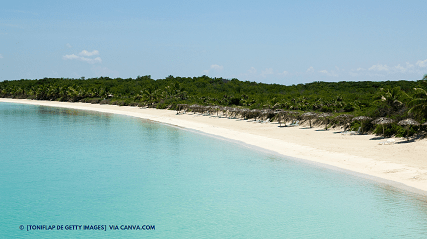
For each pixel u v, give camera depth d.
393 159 25.62
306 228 16.34
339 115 42.12
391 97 38.00
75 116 76.88
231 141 39.94
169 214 18.42
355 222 16.73
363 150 29.28
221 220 17.52
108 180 24.59
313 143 34.16
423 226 16.14
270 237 15.41
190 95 97.75
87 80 161.88
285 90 102.00
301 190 21.45
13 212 18.94
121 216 18.23
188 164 29.03
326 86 101.56
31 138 43.81
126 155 32.88
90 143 39.88
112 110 94.06
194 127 53.47
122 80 159.38
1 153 33.88
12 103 131.12
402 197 19.06
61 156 32.53
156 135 46.09
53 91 137.62
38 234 16.34
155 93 98.38
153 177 25.20
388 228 16.09
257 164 28.31
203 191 21.94
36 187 23.06
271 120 53.28
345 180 22.62
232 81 133.50
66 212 18.83
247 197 20.67
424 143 28.97
